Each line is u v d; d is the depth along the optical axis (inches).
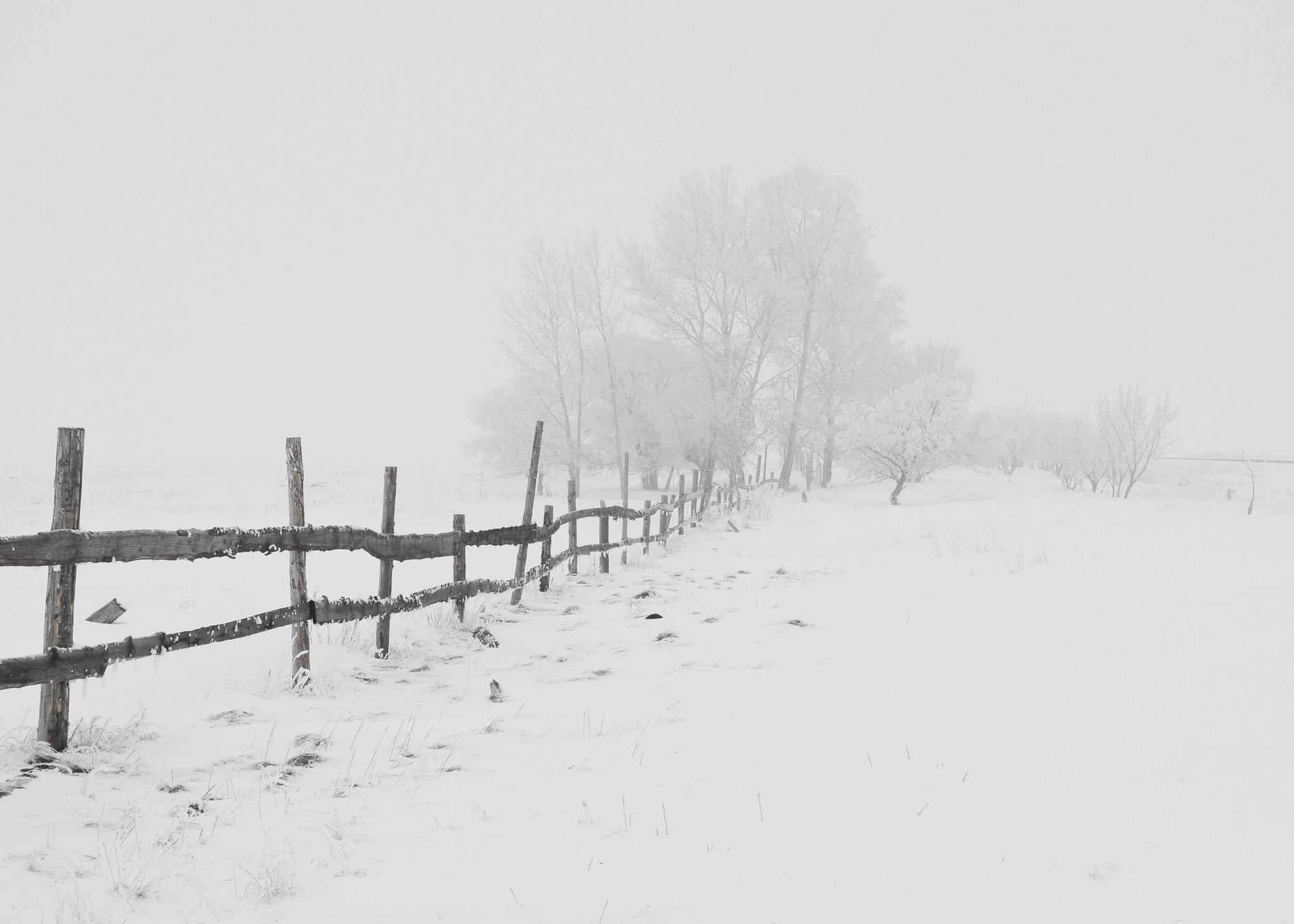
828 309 1346.0
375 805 125.5
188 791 132.4
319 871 100.5
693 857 100.1
